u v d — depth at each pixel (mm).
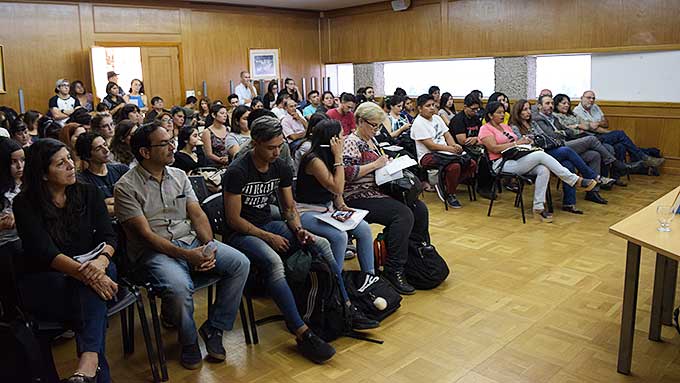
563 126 6012
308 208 3158
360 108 3502
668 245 2119
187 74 9156
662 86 6727
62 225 2307
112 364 2596
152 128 2561
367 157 3479
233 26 9562
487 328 2848
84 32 8102
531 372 2428
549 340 2705
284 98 6695
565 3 7332
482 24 8242
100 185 3121
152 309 2426
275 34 10039
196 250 2502
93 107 7965
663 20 6582
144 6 8602
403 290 3277
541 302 3145
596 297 3193
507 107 6383
